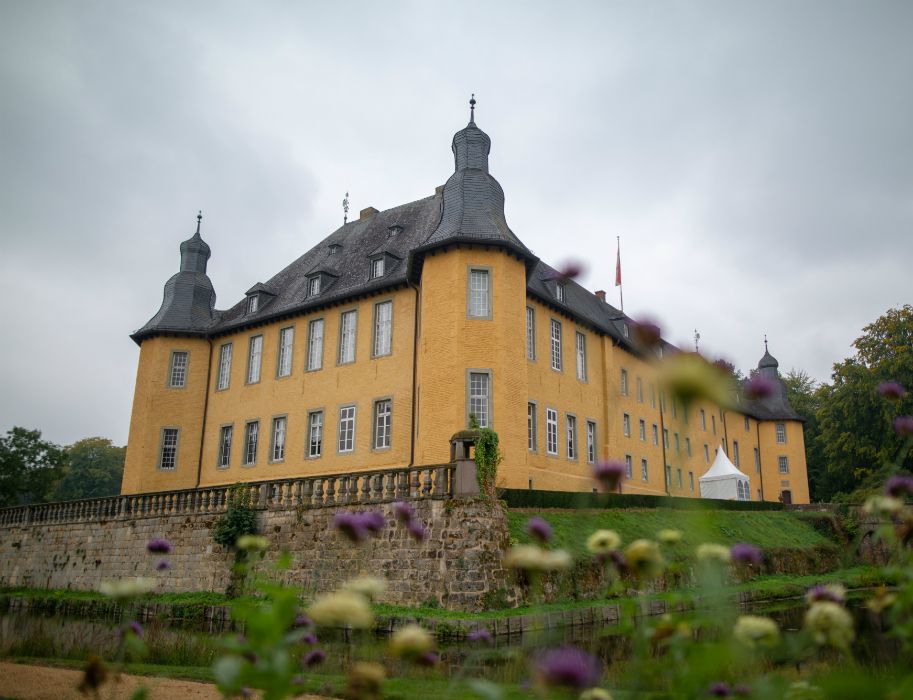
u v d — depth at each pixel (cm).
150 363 3488
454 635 1441
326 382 3033
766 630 254
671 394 162
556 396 3073
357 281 3092
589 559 1855
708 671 262
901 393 424
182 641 1252
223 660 248
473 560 1647
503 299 2523
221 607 1858
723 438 5181
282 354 3284
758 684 279
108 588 367
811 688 268
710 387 159
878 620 985
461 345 2456
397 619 1523
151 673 984
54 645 1222
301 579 1914
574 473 3083
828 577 2711
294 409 3123
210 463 3391
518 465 2431
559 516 2216
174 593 2188
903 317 4509
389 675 888
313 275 3216
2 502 4462
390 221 3478
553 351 3153
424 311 2578
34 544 2816
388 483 1895
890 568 338
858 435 4575
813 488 6225
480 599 1612
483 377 2461
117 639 1320
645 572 303
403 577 1728
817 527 3612
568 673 221
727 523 2972
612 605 1650
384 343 2898
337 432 2919
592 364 3462
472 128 2762
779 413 5853
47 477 4572
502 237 2534
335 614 228
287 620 253
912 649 301
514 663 881
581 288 4175
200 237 3859
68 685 877
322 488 1980
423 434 2453
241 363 3422
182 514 2273
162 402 3447
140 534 2394
